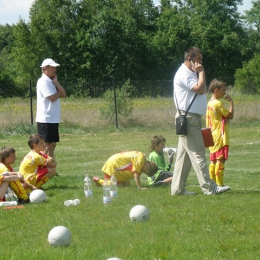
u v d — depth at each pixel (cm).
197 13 8988
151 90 4200
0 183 1132
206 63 8725
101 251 763
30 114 3034
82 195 1209
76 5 8012
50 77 1416
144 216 933
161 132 2847
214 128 1291
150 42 8444
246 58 8800
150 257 730
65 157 1986
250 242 792
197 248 769
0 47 11088
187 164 1183
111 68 7875
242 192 1227
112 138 2602
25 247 795
